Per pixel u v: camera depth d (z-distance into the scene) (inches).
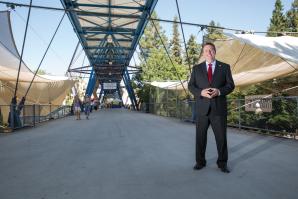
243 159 234.8
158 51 1860.2
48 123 766.5
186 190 156.2
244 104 511.8
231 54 593.6
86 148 312.0
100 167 216.5
